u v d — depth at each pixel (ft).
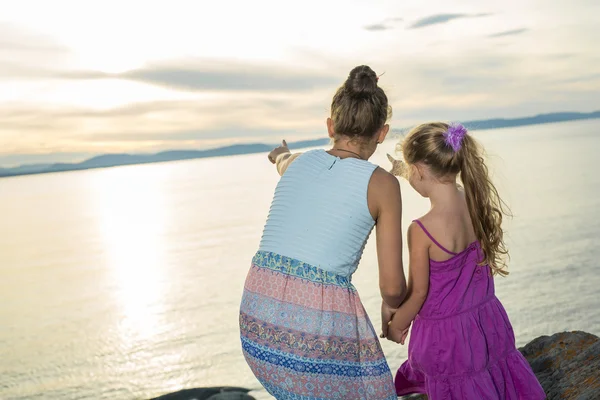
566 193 447.42
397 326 7.72
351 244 6.54
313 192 6.63
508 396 7.50
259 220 496.64
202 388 24.09
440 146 7.16
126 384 134.00
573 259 220.84
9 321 207.41
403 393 8.68
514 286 189.98
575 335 9.31
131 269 313.32
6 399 128.47
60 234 516.32
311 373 6.37
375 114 6.60
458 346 7.39
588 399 7.59
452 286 7.39
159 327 185.06
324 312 6.41
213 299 223.51
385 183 6.49
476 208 7.29
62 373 144.46
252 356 6.62
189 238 419.74
